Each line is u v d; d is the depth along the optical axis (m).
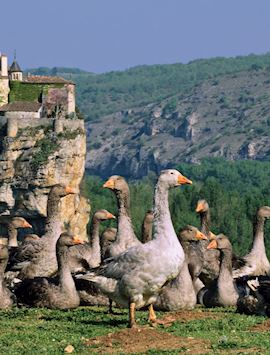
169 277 19.75
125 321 21.00
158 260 19.58
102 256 25.27
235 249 100.12
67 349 17.67
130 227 23.92
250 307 21.80
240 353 16.88
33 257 25.59
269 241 83.94
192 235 23.88
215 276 26.30
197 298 24.72
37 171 108.12
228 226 107.56
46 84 119.88
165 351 17.20
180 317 21.22
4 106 116.50
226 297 23.39
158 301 22.67
